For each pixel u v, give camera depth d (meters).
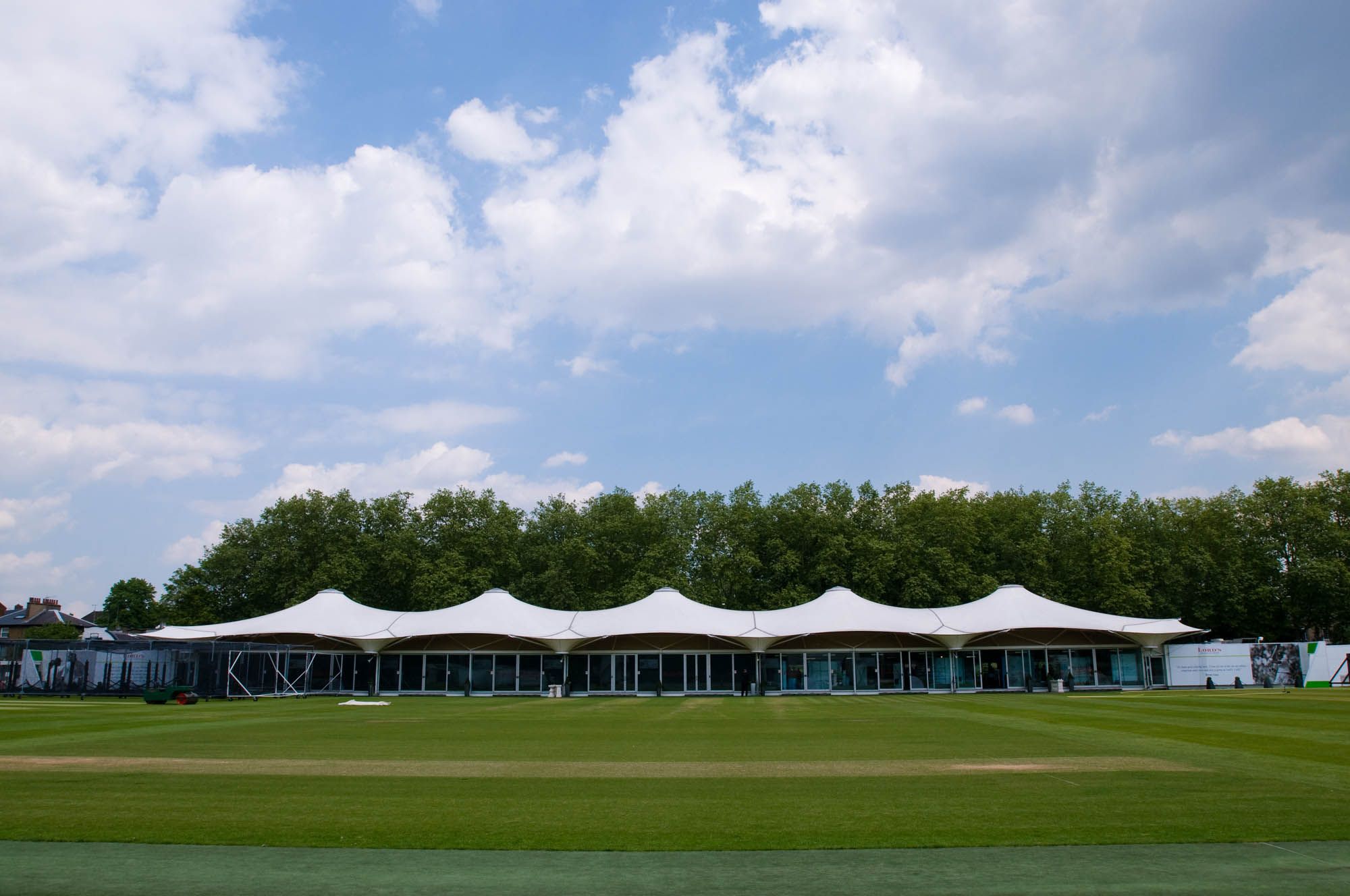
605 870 10.10
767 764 18.89
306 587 73.44
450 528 76.88
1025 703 43.47
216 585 78.12
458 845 11.28
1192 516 81.88
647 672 60.81
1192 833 11.88
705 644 61.03
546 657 61.31
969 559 78.12
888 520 79.56
